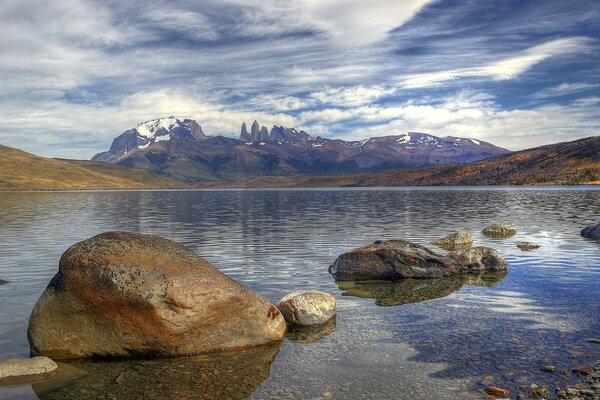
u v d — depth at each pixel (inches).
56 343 542.9
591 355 504.4
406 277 927.7
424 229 1760.6
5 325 623.2
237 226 1975.9
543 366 477.7
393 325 628.4
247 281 888.3
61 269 559.5
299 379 464.8
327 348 549.3
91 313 542.9
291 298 663.8
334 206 3543.3
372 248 968.3
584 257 1111.0
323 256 1174.3
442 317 660.1
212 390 443.5
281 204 4079.7
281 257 1159.6
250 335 571.8
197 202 4694.9
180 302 542.3
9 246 1341.0
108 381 468.1
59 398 426.3
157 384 459.5
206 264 603.5
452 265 976.9
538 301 732.7
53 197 6338.6
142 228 1893.5
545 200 3917.3
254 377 473.4
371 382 453.4
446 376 462.0
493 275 946.7
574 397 410.3
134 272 547.2
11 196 6752.0
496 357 506.0
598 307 691.4
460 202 3828.7
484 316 660.1
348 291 828.0
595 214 2404.0
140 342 538.6
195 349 546.9
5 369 472.4
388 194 6461.6
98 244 567.5
